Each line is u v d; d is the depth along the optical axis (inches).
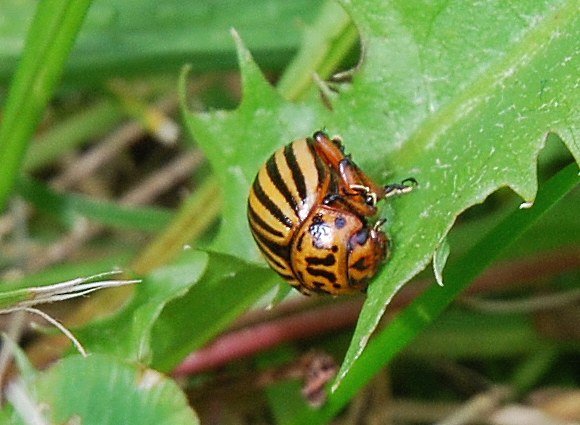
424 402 4.0
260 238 2.8
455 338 4.0
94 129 4.7
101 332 2.9
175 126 4.6
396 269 2.5
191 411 2.3
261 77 3.1
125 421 2.4
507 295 4.1
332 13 3.8
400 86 2.9
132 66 4.2
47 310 4.0
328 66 3.9
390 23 2.9
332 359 3.6
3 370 3.5
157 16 4.2
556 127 2.5
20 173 4.2
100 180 4.8
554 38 2.8
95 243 4.5
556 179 2.8
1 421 2.4
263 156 3.1
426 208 2.7
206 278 2.8
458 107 2.8
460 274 2.9
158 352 3.0
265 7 4.3
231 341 3.8
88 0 3.2
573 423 3.8
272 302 2.9
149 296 3.0
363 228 2.6
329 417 3.2
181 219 4.0
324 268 2.7
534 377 4.0
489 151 2.6
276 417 3.7
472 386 4.1
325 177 2.7
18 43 4.1
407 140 2.9
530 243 3.8
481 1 2.8
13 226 4.4
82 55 4.2
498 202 4.2
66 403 2.4
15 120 3.4
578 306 3.9
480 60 2.8
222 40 4.2
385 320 3.8
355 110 3.0
